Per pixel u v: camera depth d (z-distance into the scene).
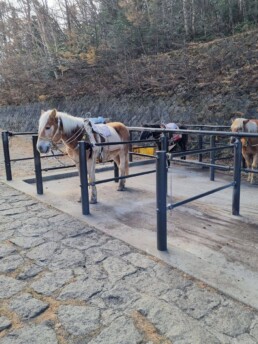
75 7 16.38
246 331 1.52
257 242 2.76
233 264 2.26
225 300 1.78
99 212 3.55
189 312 1.67
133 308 1.72
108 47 13.31
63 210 3.54
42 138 3.57
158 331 1.53
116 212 3.66
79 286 1.95
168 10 13.45
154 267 2.19
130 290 1.90
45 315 1.68
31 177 5.36
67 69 13.75
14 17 17.53
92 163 3.89
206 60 9.64
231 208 3.79
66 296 1.85
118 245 2.58
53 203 3.80
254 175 5.41
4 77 16.02
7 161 5.05
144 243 2.59
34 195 4.18
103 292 1.88
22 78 15.17
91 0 15.43
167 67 10.52
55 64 14.34
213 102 8.50
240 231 3.04
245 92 8.03
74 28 16.11
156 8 13.35
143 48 12.59
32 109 14.34
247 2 11.80
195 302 1.76
